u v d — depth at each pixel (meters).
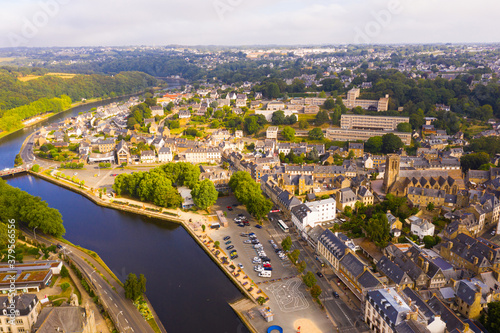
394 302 194.00
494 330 190.62
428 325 189.50
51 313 186.00
